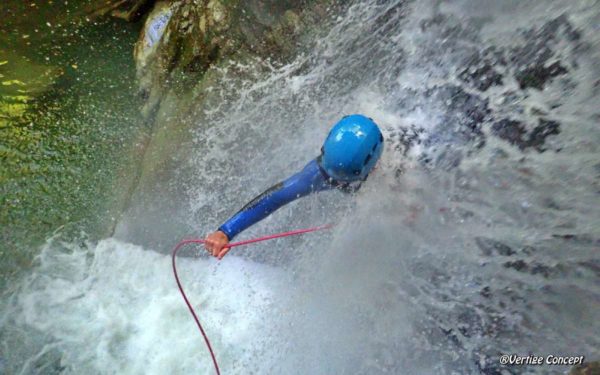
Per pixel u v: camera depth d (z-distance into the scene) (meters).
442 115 2.94
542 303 2.50
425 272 2.79
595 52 2.50
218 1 4.05
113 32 4.98
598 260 2.40
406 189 2.72
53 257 3.51
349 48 3.59
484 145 2.76
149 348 3.06
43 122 4.25
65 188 3.89
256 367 2.92
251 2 3.93
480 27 2.98
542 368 2.38
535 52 2.72
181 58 4.24
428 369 2.63
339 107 3.45
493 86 2.84
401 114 3.05
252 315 3.13
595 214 2.43
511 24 2.84
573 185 2.51
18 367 2.98
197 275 3.39
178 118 4.04
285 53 3.83
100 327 3.15
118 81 4.59
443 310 2.72
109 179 3.95
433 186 2.73
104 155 4.09
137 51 4.68
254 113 3.80
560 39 2.63
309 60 3.74
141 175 3.88
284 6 3.86
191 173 3.77
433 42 3.21
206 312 3.19
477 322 2.62
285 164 3.54
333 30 3.71
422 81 3.14
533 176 2.61
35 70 4.59
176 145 3.91
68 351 3.04
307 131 3.55
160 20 4.55
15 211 3.72
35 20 4.96
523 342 2.48
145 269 3.46
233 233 2.36
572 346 2.35
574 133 2.53
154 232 3.61
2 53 4.66
